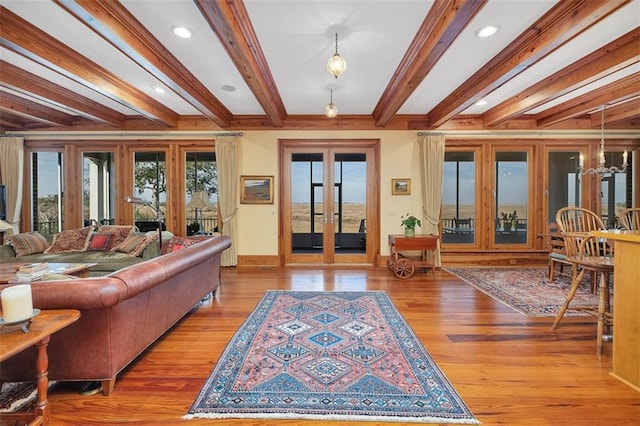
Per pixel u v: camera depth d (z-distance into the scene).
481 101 4.75
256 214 5.63
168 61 3.18
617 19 2.53
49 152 5.71
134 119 5.59
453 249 5.73
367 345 2.51
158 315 2.40
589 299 3.67
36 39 2.73
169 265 2.34
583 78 3.38
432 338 2.65
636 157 5.59
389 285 4.36
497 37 2.81
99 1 2.25
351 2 2.34
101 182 5.71
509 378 2.04
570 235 2.79
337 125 5.55
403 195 5.59
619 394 1.87
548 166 5.70
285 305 3.49
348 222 5.77
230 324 2.97
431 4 2.37
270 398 1.84
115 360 1.89
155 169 5.71
